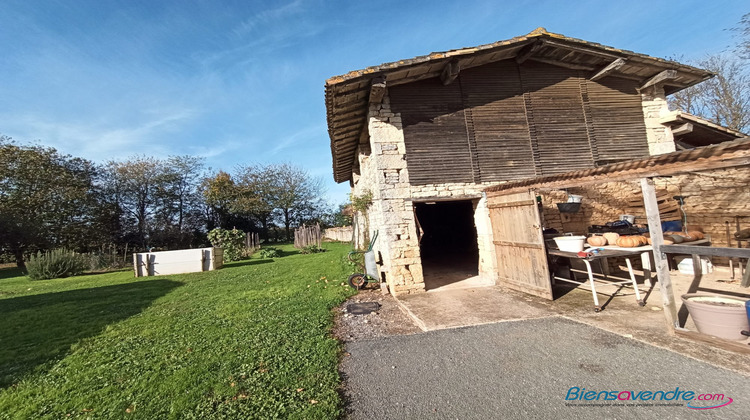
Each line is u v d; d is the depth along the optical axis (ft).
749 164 8.54
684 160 10.16
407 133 21.26
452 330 13.66
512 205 19.30
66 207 70.18
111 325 16.74
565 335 12.21
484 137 22.16
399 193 20.83
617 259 23.02
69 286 32.45
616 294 17.04
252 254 60.08
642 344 10.89
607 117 24.02
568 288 19.16
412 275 20.63
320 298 20.18
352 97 20.38
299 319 16.02
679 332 11.15
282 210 116.37
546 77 23.49
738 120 43.14
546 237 20.36
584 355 10.46
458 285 22.02
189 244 84.94
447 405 8.27
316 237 64.08
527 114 22.85
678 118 23.62
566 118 23.39
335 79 17.63
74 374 11.08
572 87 23.80
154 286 29.17
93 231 73.72
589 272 14.93
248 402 8.68
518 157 22.43
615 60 22.00
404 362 10.92
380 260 22.47
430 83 21.85
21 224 59.00
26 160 66.90
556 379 9.14
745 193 19.24
